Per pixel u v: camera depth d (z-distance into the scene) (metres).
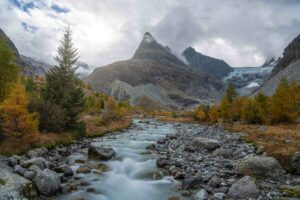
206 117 84.25
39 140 23.75
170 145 29.91
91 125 43.16
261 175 16.02
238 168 16.84
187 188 15.15
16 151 20.22
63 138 27.50
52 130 28.19
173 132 47.50
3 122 22.16
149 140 34.50
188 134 42.06
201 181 15.59
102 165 19.48
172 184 16.19
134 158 22.48
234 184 13.95
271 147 21.80
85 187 15.48
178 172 17.44
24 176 14.65
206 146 25.97
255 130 45.12
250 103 63.12
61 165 17.52
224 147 26.70
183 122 89.50
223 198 13.23
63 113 29.70
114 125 49.88
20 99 22.69
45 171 14.52
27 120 22.14
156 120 102.38
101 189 15.37
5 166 15.98
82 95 35.09
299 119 59.94
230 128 51.38
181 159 21.48
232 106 73.88
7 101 22.12
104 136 37.16
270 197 12.98
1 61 32.69
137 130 49.88
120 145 29.28
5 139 21.92
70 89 35.50
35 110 26.92
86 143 29.03
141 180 17.11
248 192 13.24
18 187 12.80
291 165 17.33
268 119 58.47
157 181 16.83
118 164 20.42
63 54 39.84
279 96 58.03
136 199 14.30
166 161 20.08
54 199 13.44
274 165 16.11
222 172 17.34
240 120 71.00
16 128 21.95
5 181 12.88
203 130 51.41
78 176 17.14
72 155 22.94
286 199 12.74
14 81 33.81
